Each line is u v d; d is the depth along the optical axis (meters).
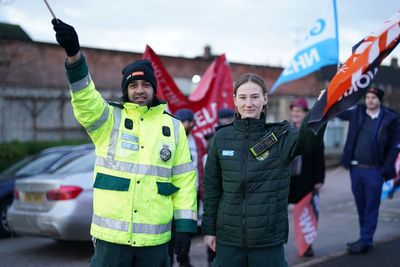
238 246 3.22
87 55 18.03
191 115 5.62
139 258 3.01
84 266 5.90
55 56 16.89
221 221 3.29
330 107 2.93
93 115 2.90
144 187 2.98
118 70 18.70
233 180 3.24
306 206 5.88
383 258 5.60
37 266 5.93
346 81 2.95
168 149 3.08
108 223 2.93
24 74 16.33
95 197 3.00
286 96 24.17
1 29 18.83
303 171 5.81
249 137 3.27
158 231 3.01
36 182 6.36
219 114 6.27
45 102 16.69
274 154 3.21
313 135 2.96
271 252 3.20
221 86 8.00
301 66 7.17
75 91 2.81
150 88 3.15
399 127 5.82
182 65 20.59
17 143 13.91
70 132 17.19
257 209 3.17
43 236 6.31
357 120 6.02
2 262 6.14
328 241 6.73
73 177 6.30
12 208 6.68
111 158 2.99
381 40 3.00
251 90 3.26
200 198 5.70
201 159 5.77
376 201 5.87
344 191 12.89
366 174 5.89
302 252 5.83
